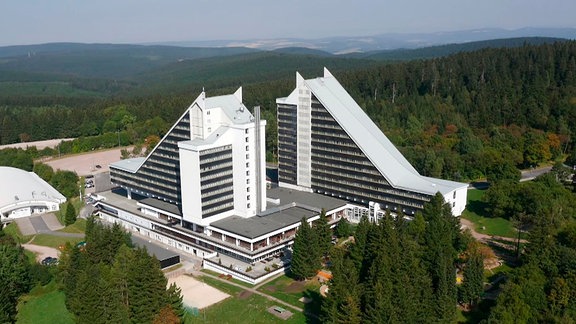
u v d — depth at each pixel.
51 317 190.00
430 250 190.62
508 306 161.62
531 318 161.12
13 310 191.75
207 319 184.88
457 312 181.75
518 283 175.25
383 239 184.50
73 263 195.88
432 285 175.25
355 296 160.00
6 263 199.25
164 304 174.50
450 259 178.12
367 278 169.75
